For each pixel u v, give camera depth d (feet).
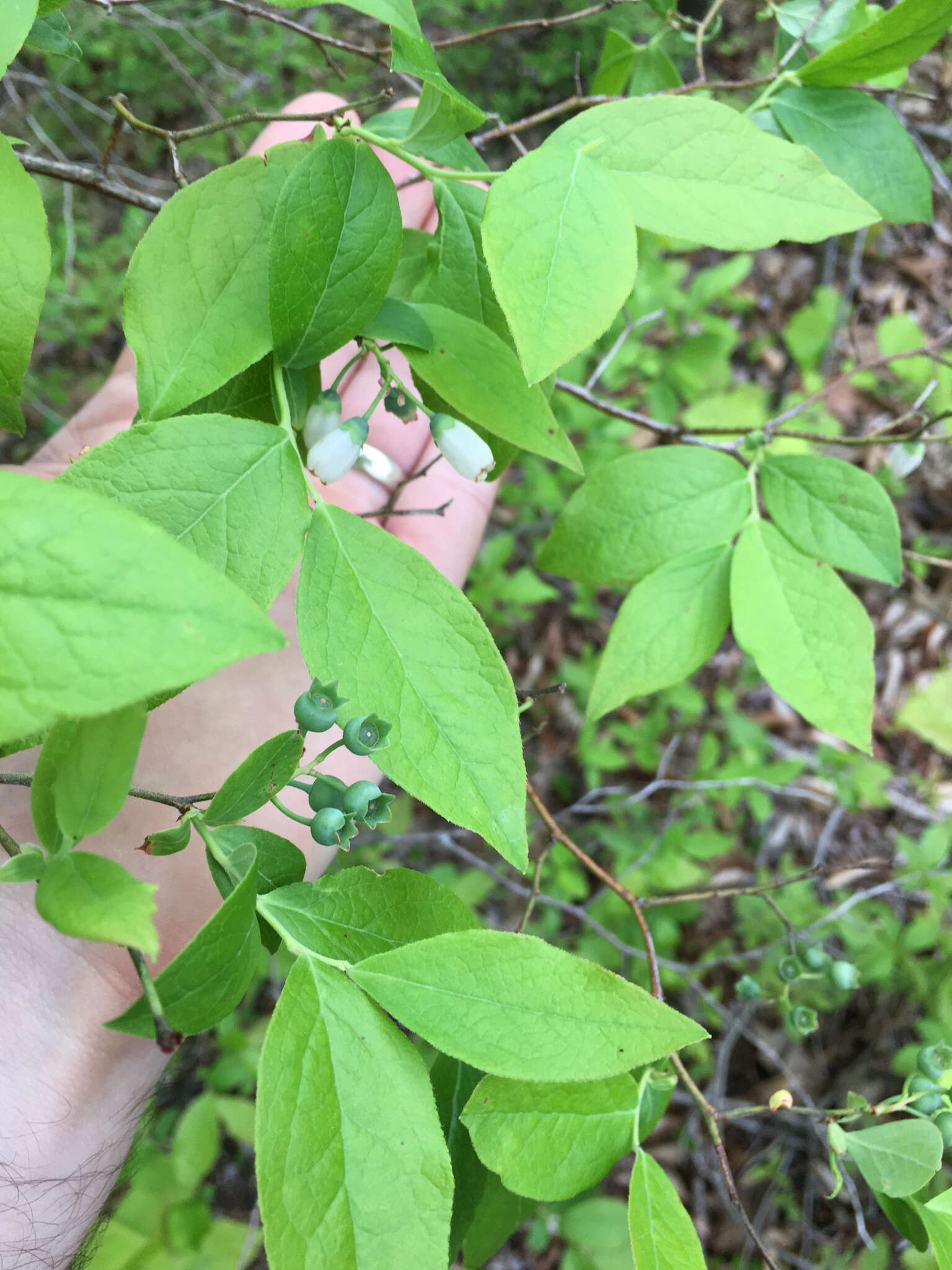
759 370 2.03
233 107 1.64
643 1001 0.39
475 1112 0.48
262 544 0.42
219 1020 0.37
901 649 1.91
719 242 0.43
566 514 0.63
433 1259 0.37
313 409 0.50
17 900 0.62
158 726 0.72
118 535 0.29
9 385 0.40
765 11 0.67
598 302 0.41
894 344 1.63
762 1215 1.52
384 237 0.45
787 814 1.80
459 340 0.50
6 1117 0.59
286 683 0.77
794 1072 1.59
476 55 1.79
